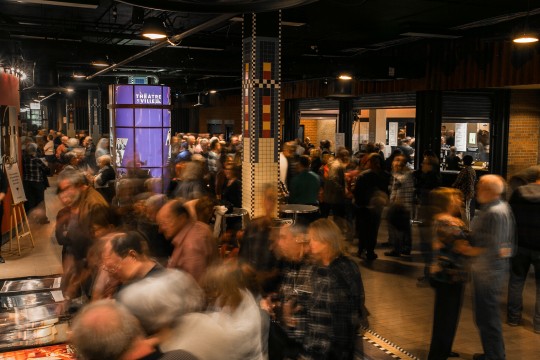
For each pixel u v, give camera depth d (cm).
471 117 1384
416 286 758
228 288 295
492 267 481
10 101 1077
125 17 1256
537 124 1414
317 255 356
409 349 540
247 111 849
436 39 1280
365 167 971
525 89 1377
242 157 880
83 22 1303
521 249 582
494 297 482
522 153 1403
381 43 1424
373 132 2022
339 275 349
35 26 1169
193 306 282
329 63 1367
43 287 634
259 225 454
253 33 823
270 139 845
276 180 853
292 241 385
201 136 2278
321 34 1291
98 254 378
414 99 1425
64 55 1255
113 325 209
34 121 3844
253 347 288
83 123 3578
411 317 634
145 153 1237
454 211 518
